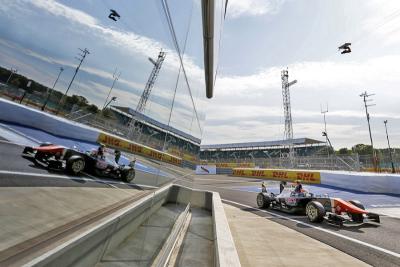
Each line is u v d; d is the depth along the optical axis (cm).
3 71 43
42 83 55
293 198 956
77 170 75
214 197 733
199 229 497
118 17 89
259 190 1858
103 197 94
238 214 934
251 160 4131
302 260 442
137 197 140
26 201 54
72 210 73
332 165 2723
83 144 78
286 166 3269
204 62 522
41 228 59
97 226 89
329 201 834
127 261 122
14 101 48
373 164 2491
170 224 285
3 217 47
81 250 77
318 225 762
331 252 495
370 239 602
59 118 65
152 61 139
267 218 867
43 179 60
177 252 346
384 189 1606
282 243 550
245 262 423
